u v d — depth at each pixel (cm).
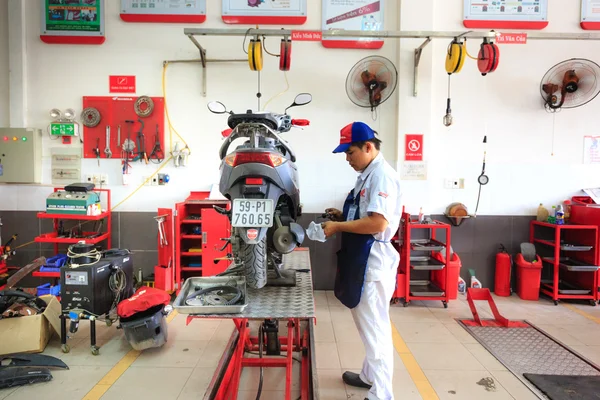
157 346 266
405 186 396
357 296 187
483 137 406
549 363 254
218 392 203
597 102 402
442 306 366
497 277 401
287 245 184
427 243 380
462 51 332
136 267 405
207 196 400
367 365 215
